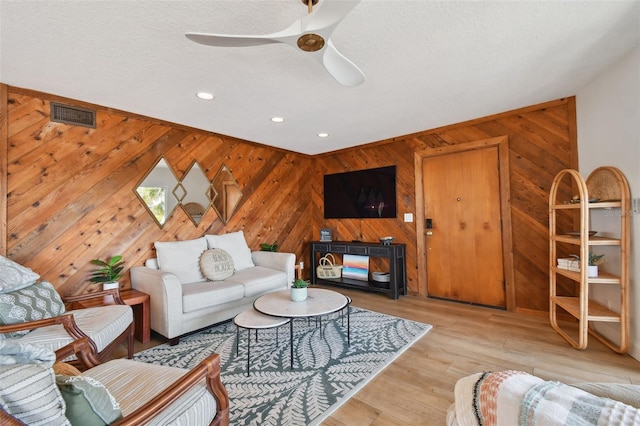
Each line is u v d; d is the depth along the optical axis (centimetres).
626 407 61
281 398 181
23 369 75
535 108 307
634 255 215
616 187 227
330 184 500
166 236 332
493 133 339
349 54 201
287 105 290
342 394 184
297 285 253
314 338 268
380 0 149
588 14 164
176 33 172
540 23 172
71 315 174
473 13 161
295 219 498
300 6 152
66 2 144
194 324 273
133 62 204
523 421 65
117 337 202
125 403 112
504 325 291
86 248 274
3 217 231
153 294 266
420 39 185
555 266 275
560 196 297
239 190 413
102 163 285
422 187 398
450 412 89
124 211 300
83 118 273
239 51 193
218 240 363
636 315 216
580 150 279
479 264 355
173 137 341
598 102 248
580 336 232
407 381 198
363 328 289
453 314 326
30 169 245
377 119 338
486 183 349
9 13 151
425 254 397
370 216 450
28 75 219
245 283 314
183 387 103
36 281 220
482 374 89
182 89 249
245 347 254
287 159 488
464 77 239
